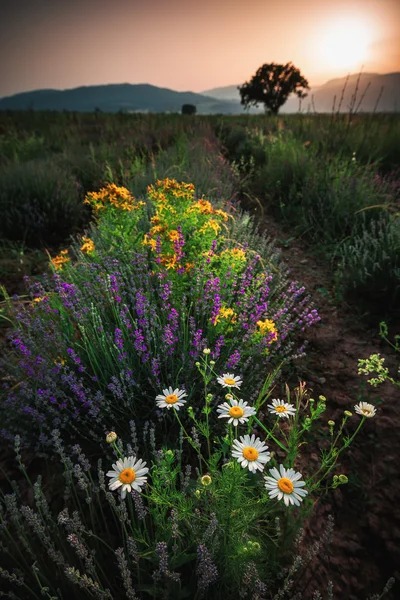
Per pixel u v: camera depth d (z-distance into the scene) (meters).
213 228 2.86
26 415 2.02
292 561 1.57
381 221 4.21
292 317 3.27
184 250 2.88
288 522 1.59
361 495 1.88
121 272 2.69
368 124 8.55
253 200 6.30
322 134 8.17
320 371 2.73
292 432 1.67
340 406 2.41
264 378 2.48
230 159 8.68
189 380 2.14
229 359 2.07
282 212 5.41
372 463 2.03
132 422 1.70
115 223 3.16
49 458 1.98
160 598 1.32
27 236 4.92
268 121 12.22
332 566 1.60
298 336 3.08
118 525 1.64
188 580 1.44
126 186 5.88
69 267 2.76
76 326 2.46
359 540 1.70
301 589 1.50
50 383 1.95
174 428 2.05
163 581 1.37
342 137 7.54
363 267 3.41
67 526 1.26
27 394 1.93
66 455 1.94
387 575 1.59
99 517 1.68
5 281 3.98
